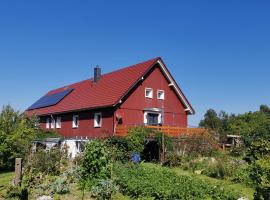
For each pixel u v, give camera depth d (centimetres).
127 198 1438
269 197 986
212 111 7444
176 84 3584
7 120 2370
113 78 3841
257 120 4956
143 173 1762
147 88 3441
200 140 2788
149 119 3438
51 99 4944
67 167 1995
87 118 3659
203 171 2147
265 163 1024
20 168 1436
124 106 3294
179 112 3625
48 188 1541
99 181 1567
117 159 2369
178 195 1340
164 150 2670
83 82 4719
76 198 1425
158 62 3497
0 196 1255
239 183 1822
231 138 3588
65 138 3450
